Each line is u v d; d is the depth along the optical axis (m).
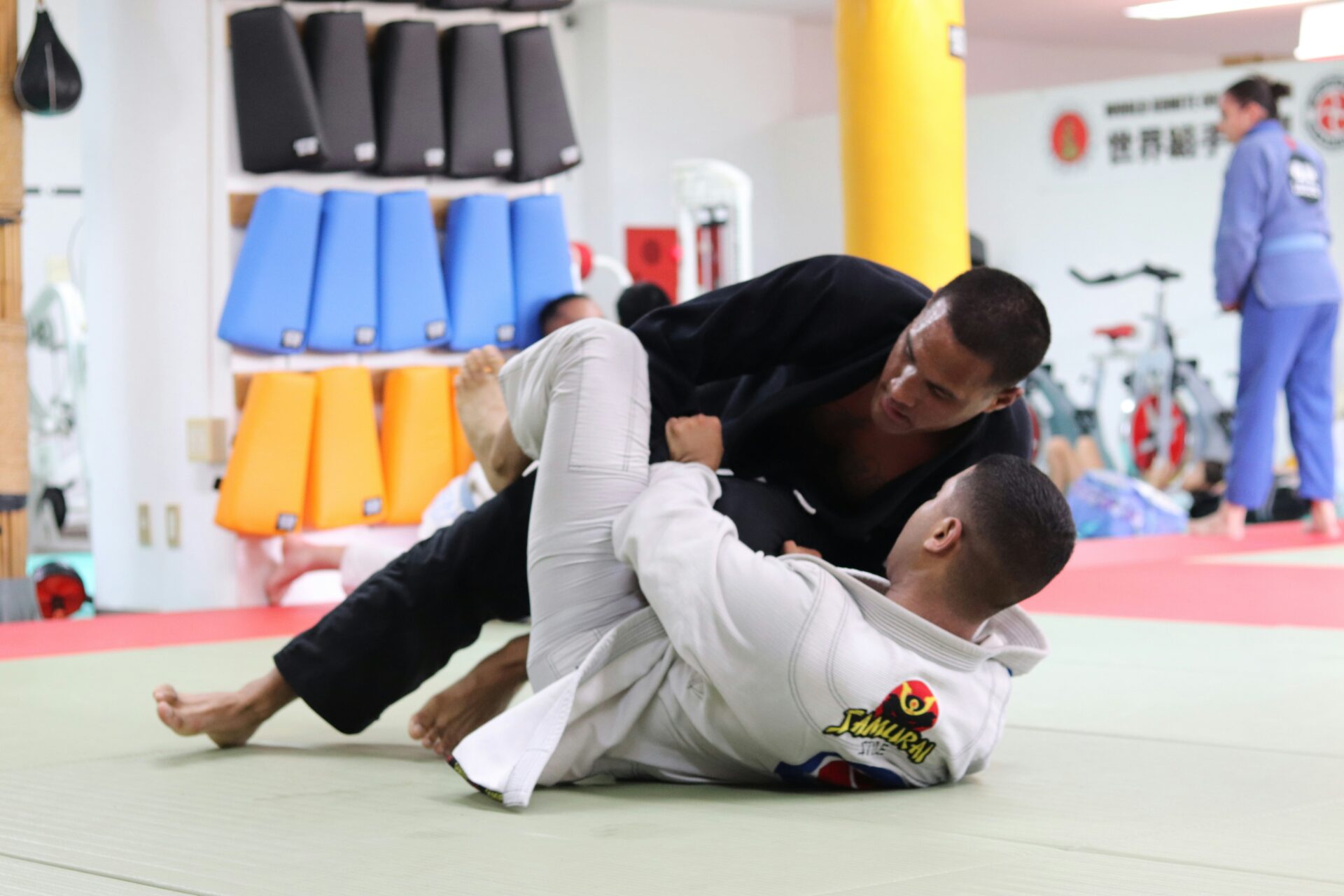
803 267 2.32
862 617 2.06
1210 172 10.94
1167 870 1.65
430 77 5.62
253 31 5.32
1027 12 13.09
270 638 4.43
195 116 5.48
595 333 2.25
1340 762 2.40
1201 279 11.02
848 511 2.39
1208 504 10.36
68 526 9.11
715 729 2.14
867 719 2.03
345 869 1.67
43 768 2.41
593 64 12.30
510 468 2.52
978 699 2.14
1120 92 11.21
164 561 5.65
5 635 4.50
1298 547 6.93
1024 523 2.01
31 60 5.23
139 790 2.21
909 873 1.64
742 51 12.76
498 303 5.77
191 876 1.65
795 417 2.38
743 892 1.55
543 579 2.24
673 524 2.08
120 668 3.76
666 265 12.35
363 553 5.19
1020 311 2.08
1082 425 11.26
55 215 9.97
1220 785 2.21
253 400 5.34
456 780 2.30
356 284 5.52
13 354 5.35
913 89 5.11
